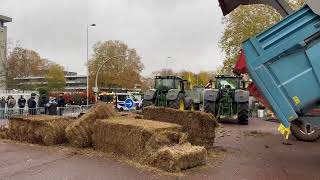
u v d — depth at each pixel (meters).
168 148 7.97
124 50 85.56
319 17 7.89
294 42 7.98
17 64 60.44
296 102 8.01
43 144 11.04
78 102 45.81
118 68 84.25
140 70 89.75
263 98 9.34
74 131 10.43
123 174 7.39
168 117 10.71
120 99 46.06
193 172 7.66
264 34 8.16
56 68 84.94
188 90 26.09
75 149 10.24
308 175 7.67
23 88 52.41
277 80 8.08
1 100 22.19
